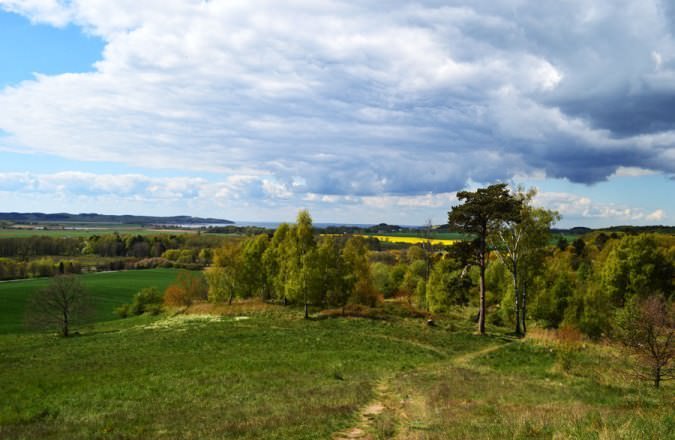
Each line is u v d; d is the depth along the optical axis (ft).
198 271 404.77
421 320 161.79
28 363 109.29
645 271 162.50
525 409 50.14
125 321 208.33
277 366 91.20
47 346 141.69
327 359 99.30
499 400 58.08
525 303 145.59
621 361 87.86
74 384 80.12
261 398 64.13
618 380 73.82
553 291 145.48
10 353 129.70
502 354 107.96
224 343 120.88
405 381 74.23
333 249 182.29
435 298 173.27
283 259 186.60
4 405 67.21
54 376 88.53
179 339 128.98
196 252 489.67
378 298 193.88
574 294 135.23
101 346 129.29
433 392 62.85
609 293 167.22
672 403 54.49
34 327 181.16
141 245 503.61
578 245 344.90
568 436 35.45
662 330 69.97
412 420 49.34
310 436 43.14
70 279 186.29
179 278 238.89
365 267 188.96
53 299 178.40
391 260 384.47
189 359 99.96
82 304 184.85
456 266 177.68
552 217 143.33
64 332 176.14
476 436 37.45
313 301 168.86
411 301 236.22
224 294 222.07
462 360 104.42
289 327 145.38
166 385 75.25
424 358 103.76
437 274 178.91
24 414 60.44
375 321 155.74
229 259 209.67
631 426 36.47
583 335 124.26
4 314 224.74
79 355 116.37
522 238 144.05
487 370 89.20
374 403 60.54
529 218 143.02
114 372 88.53
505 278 175.01
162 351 112.78
